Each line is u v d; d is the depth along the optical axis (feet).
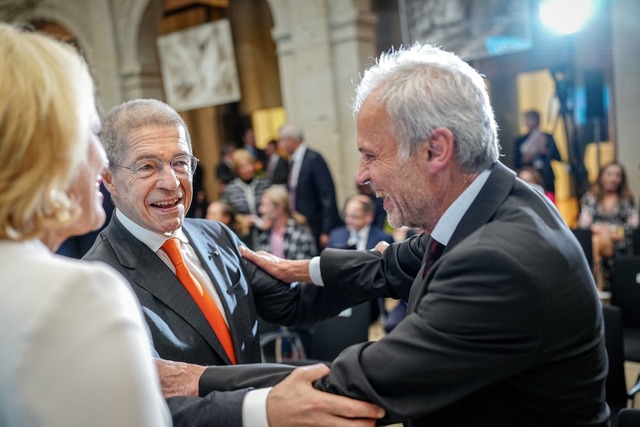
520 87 22.24
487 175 3.32
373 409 3.00
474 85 3.25
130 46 25.16
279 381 3.46
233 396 3.26
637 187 16.30
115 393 1.92
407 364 2.93
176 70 24.64
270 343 11.78
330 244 12.99
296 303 4.93
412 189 3.31
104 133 4.05
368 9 19.67
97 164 2.45
